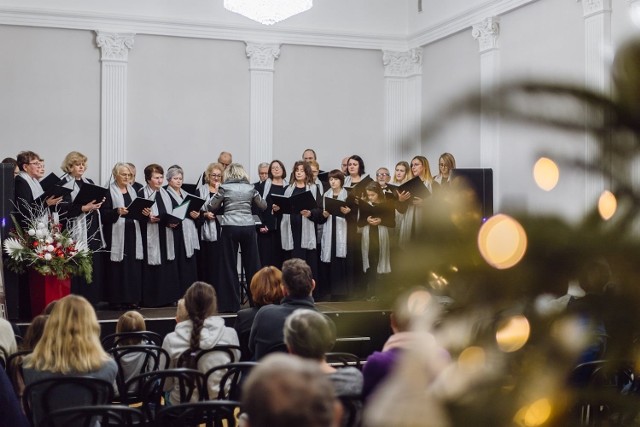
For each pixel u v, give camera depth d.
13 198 8.73
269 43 14.02
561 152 0.58
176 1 13.59
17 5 12.72
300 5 11.29
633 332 0.59
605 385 0.62
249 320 6.04
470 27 12.95
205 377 4.68
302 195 9.96
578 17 10.70
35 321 5.30
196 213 9.77
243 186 9.32
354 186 10.20
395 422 0.49
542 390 0.55
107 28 13.16
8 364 5.15
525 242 0.57
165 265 9.77
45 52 12.92
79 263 8.77
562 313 0.57
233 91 13.93
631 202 0.58
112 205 9.55
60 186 8.87
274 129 14.13
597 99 0.56
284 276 5.32
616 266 0.57
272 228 10.59
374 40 14.54
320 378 1.15
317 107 14.38
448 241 0.57
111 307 9.68
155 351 5.92
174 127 13.59
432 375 0.51
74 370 4.29
